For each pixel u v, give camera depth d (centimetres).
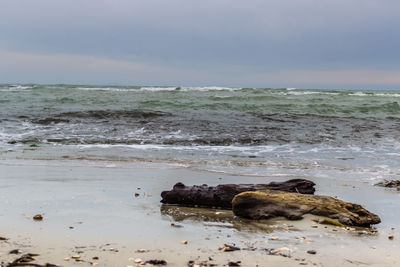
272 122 1858
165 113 2080
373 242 489
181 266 401
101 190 738
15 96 3142
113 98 3038
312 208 587
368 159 1123
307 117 2058
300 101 3006
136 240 479
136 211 611
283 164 1042
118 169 945
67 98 2867
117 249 446
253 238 495
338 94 4047
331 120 1956
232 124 1767
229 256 431
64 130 1578
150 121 1808
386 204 675
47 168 943
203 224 553
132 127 1656
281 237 500
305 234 515
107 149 1240
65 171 910
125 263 405
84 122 1767
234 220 575
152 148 1272
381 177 895
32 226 522
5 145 1284
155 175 883
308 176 897
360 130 1664
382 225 566
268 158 1129
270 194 609
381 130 1673
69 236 488
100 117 1900
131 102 2686
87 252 435
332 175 912
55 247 448
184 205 655
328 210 582
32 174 870
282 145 1355
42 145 1298
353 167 1012
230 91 4275
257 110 2378
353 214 573
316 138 1471
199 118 1942
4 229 507
